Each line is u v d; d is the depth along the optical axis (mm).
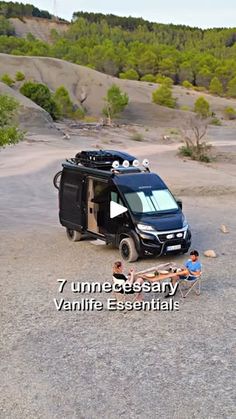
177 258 16969
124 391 9195
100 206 17688
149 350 10680
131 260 16375
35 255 17328
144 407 8719
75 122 95438
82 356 10453
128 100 118625
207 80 188000
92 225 18031
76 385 9406
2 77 120375
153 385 9383
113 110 105625
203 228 21562
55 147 54906
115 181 17109
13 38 192125
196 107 126438
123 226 16672
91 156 18656
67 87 130250
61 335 11406
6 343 11055
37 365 10125
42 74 133500
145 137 77875
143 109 119938
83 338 11250
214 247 18547
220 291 14070
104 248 18203
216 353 10547
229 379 9562
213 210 25828
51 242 18969
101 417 8477
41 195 29172
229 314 12531
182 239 16562
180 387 9312
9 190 30344
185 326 11836
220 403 8820
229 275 15383
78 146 58375
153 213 16781
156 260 16719
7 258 16984
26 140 57594
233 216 24359
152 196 17219
